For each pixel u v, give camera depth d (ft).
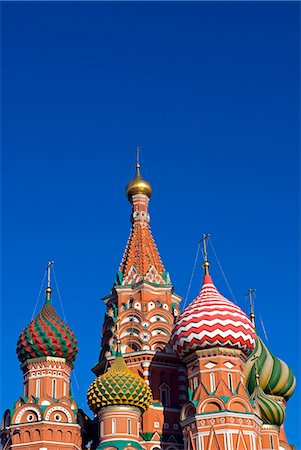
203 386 202.39
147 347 226.58
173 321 236.84
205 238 233.96
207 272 226.99
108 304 248.32
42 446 195.62
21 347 214.90
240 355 209.26
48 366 211.82
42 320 216.95
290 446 237.25
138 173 270.05
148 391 204.85
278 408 222.07
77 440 202.28
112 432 196.03
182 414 204.13
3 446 201.16
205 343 205.87
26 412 202.49
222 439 192.34
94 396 200.95
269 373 238.07
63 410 203.00
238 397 199.82
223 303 212.64
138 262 247.91
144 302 236.22
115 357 216.54
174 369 226.99
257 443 199.82
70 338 216.95
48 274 230.48
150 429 212.02
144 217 261.65
